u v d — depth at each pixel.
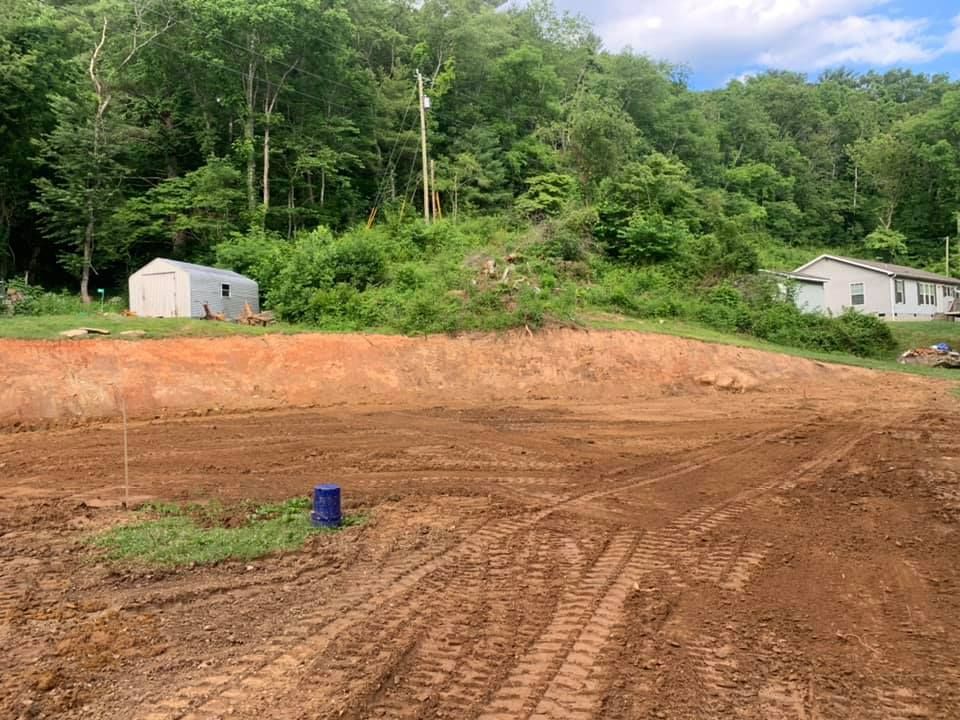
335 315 21.41
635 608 5.14
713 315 26.47
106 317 19.41
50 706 3.69
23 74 28.23
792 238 62.31
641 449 11.81
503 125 44.41
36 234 32.00
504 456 11.10
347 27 36.44
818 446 11.99
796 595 5.46
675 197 38.72
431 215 37.97
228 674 4.08
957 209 62.75
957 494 8.73
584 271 28.67
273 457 10.81
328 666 4.18
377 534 7.05
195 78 34.19
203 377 15.77
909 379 20.94
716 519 7.65
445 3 46.81
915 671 4.23
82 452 11.11
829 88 88.62
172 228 31.19
